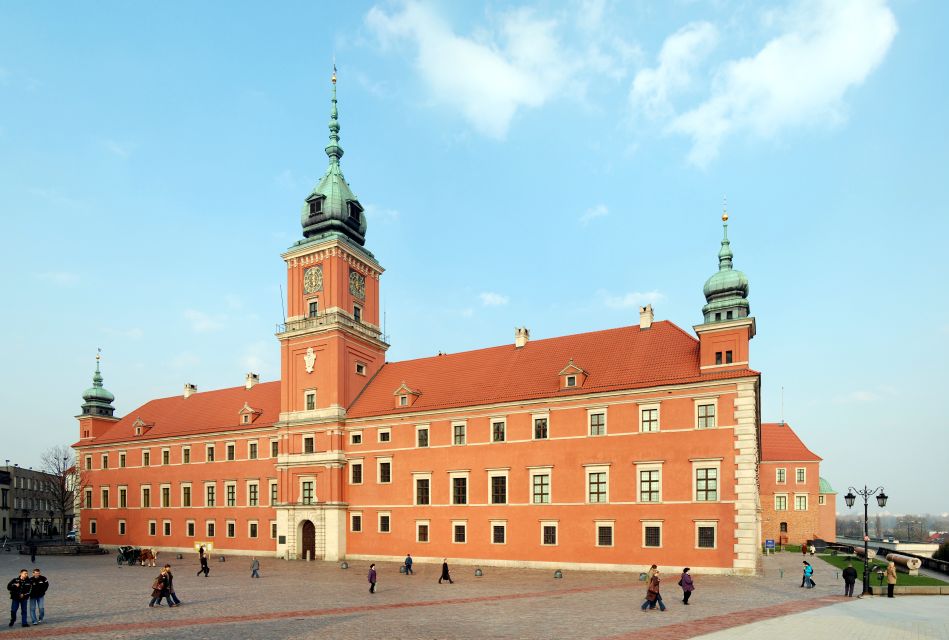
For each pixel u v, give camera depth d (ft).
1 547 335.47
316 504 240.12
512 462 205.67
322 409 249.75
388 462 233.14
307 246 262.26
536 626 97.14
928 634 88.22
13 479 449.89
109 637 91.20
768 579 161.48
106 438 331.57
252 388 308.81
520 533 200.64
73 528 469.57
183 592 144.97
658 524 179.52
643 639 85.66
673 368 190.70
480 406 213.66
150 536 303.07
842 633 88.94
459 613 110.63
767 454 344.69
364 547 233.76
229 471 281.95
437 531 217.15
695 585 149.38
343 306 257.75
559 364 217.15
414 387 245.24
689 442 178.70
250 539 270.05
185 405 325.01
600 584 155.53
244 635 91.71
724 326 181.16
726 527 170.19
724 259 195.31
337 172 276.21
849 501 136.46
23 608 101.09
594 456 192.24
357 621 102.99
